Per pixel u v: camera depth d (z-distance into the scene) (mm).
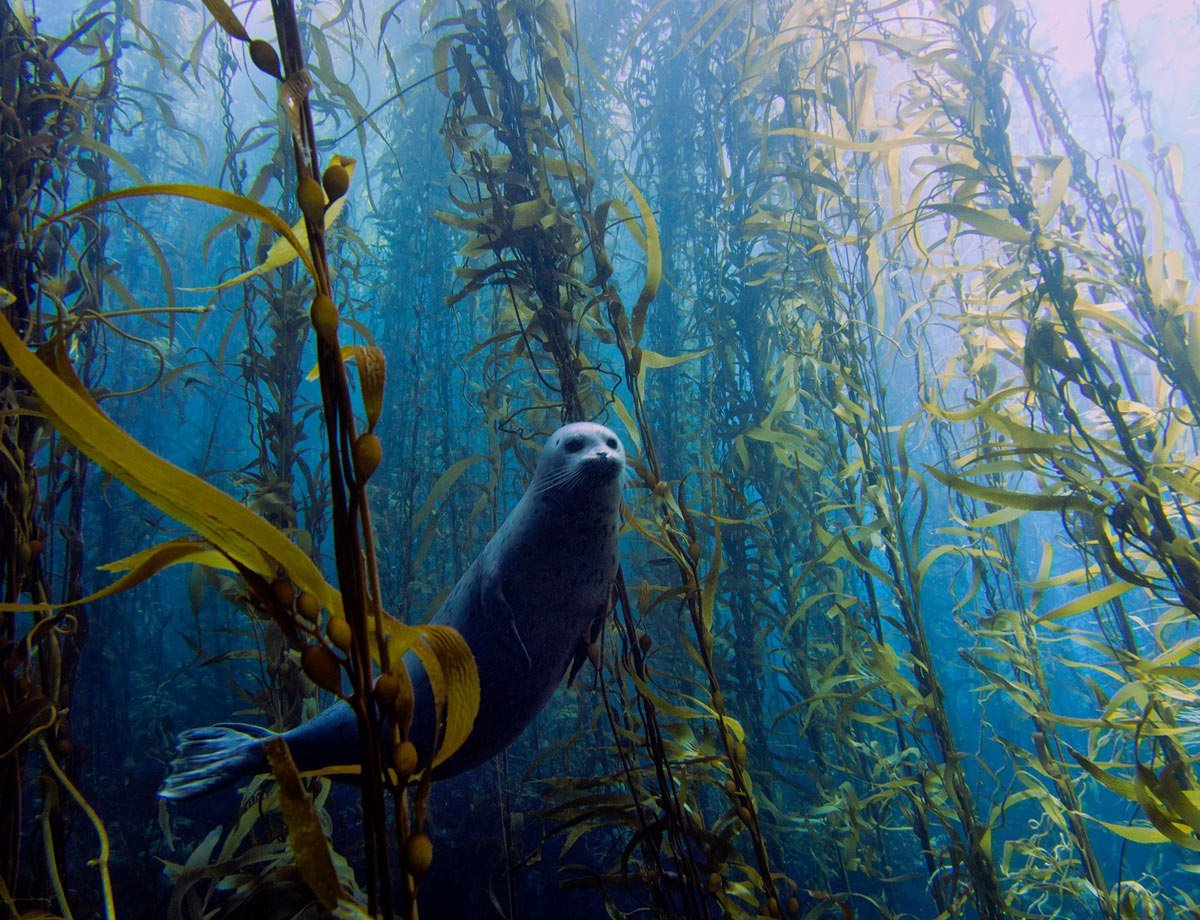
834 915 4426
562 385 2863
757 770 4613
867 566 3533
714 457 5188
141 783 7410
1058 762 3484
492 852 6375
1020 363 3217
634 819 2227
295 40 934
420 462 7223
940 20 3158
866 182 4746
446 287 8258
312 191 865
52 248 2469
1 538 1825
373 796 813
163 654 10164
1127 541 2340
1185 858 5445
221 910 2613
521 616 2352
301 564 831
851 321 3748
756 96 5062
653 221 2383
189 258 11156
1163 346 2551
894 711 3441
